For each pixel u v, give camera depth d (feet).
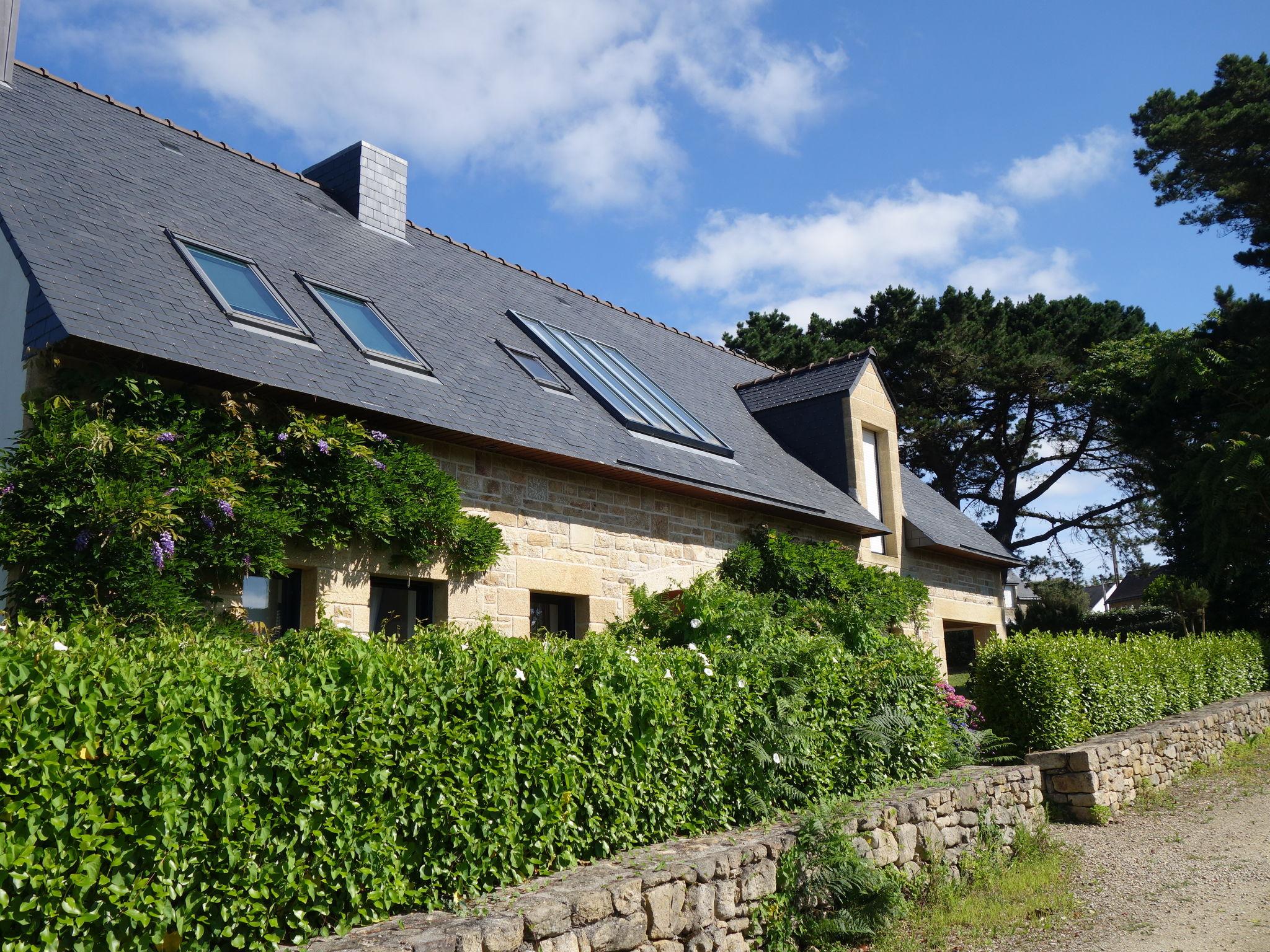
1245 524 72.84
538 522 31.99
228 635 21.11
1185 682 47.67
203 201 33.19
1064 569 128.06
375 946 13.06
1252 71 86.22
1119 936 20.61
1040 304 117.91
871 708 27.30
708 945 17.79
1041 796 31.17
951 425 111.14
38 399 20.72
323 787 14.29
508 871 16.65
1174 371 78.95
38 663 11.85
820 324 121.39
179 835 12.53
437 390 30.35
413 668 16.24
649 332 56.85
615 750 19.40
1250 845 27.96
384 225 42.96
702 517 39.14
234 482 22.50
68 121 32.35
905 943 20.11
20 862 10.93
